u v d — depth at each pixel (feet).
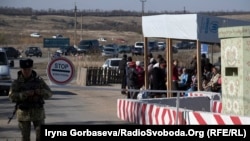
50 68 56.85
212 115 49.93
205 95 76.84
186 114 54.80
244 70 53.36
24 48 409.28
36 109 42.29
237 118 46.65
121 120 72.64
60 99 107.45
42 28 624.18
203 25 81.61
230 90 55.42
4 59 120.88
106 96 116.26
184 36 83.82
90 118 74.79
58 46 128.36
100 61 250.98
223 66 56.39
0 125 66.59
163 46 353.10
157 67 92.63
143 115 66.03
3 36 454.40
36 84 42.22
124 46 348.79
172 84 92.32
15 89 42.04
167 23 87.20
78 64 220.23
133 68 101.91
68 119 73.72
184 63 190.08
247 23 85.20
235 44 54.39
